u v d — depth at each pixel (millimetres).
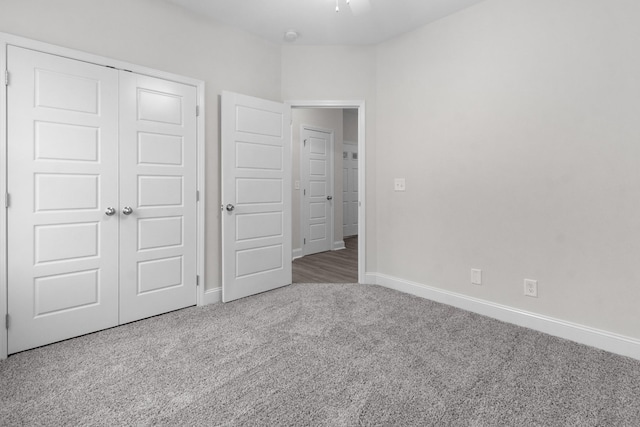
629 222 2072
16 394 1672
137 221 2625
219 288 3158
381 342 2252
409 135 3324
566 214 2320
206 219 3057
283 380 1794
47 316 2234
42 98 2182
